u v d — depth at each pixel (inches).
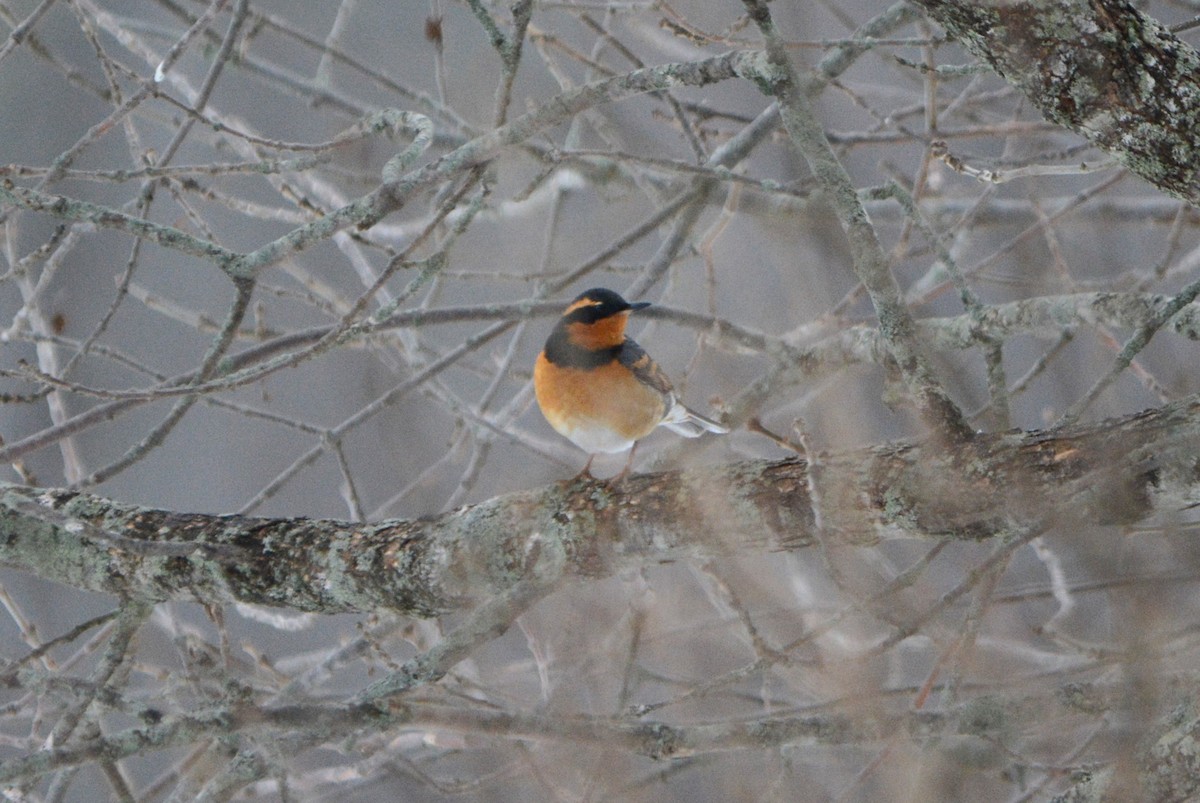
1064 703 301.1
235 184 900.6
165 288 894.4
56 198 337.4
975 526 281.7
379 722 268.4
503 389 821.2
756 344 451.8
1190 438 250.4
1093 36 261.4
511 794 372.8
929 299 477.7
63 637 341.1
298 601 336.2
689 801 384.5
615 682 418.9
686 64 339.9
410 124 378.3
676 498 309.0
